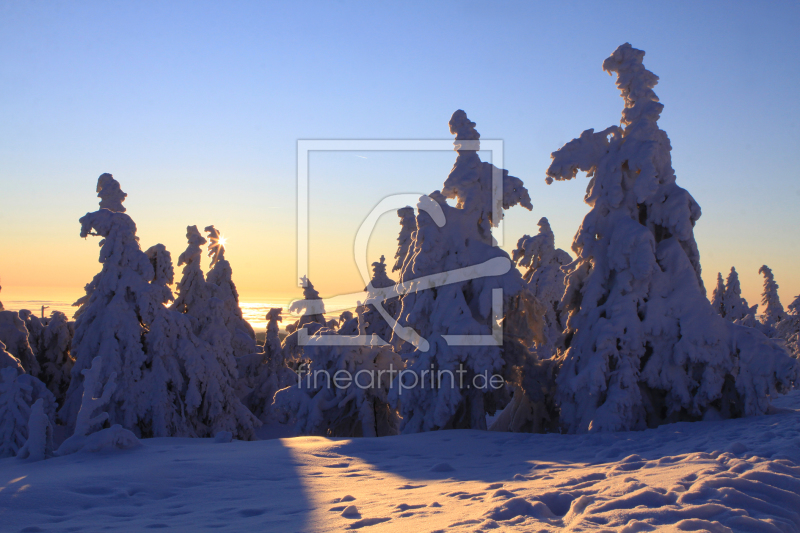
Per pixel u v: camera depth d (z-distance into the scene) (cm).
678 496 487
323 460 1023
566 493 554
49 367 2855
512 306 1656
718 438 984
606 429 1293
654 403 1445
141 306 2291
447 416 1507
